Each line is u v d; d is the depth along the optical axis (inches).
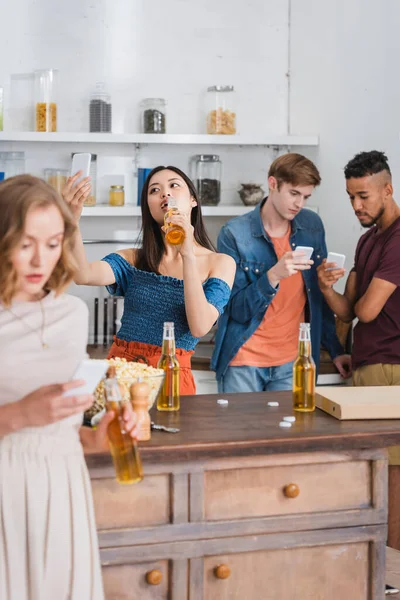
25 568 67.1
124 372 87.8
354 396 98.4
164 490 84.2
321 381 162.6
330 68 181.3
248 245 150.3
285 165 145.5
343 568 90.4
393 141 161.2
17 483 66.9
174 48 191.5
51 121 179.0
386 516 91.0
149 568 84.3
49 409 63.4
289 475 88.0
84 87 187.6
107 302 187.2
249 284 150.2
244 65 195.3
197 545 85.1
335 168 181.6
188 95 192.7
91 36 187.5
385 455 90.4
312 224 155.4
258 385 150.6
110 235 190.2
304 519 88.2
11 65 184.4
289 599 88.7
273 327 150.3
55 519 67.4
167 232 103.9
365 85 169.5
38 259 64.3
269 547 87.4
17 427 64.5
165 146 191.5
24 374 67.6
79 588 68.2
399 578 129.6
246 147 194.7
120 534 82.7
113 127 189.5
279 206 147.6
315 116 187.9
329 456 88.7
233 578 86.9
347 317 151.3
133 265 118.3
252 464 86.4
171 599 85.0
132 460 71.8
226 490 86.0
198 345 179.5
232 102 185.6
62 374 69.2
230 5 193.8
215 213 183.5
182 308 110.6
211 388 169.9
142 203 116.1
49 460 68.0
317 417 95.1
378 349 144.2
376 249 144.9
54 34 185.9
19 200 63.5
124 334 113.7
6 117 184.5
